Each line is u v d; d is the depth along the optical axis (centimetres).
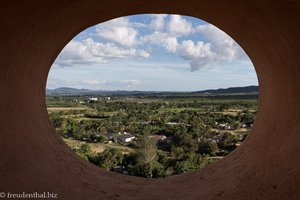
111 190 527
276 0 377
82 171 571
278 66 517
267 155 489
